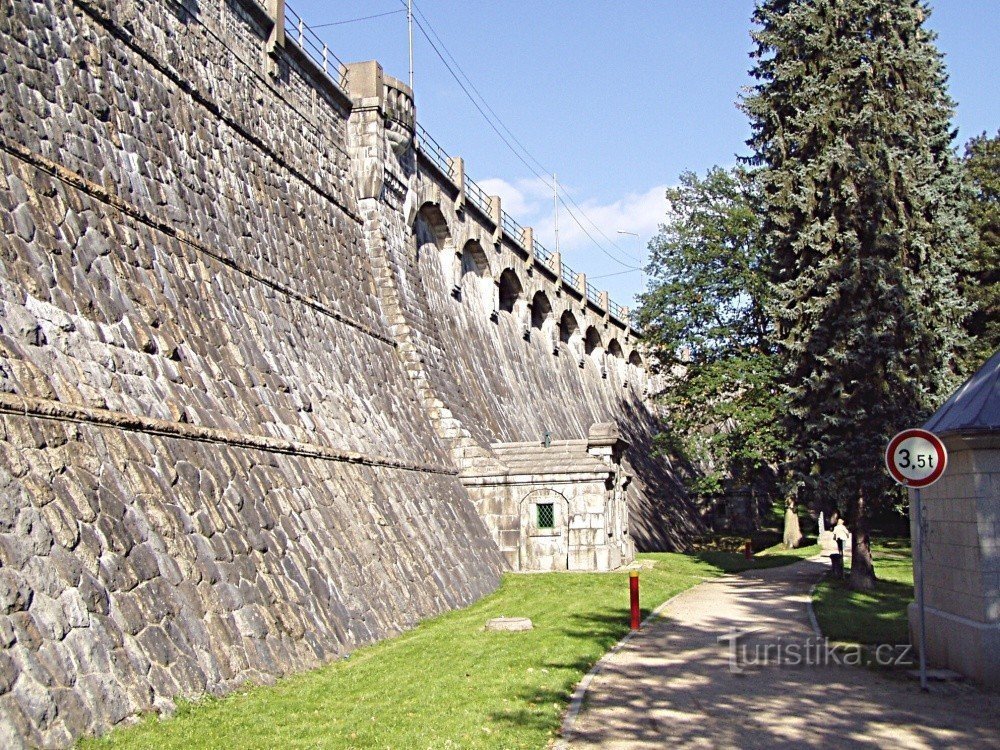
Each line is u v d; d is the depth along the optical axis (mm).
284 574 16234
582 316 66625
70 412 12727
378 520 21797
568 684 13672
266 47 25625
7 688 9406
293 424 20141
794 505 35875
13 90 14930
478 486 31750
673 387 46625
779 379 37438
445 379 33781
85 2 17625
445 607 22828
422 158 37406
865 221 28844
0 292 12812
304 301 24234
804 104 30734
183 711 11484
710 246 45094
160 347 16266
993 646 13281
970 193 47469
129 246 16766
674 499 63875
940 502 15141
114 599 11711
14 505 10875
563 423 54438
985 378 14734
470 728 10961
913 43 30641
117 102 18062
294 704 12336
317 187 28031
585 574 30312
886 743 10484
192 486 14945
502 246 50469
